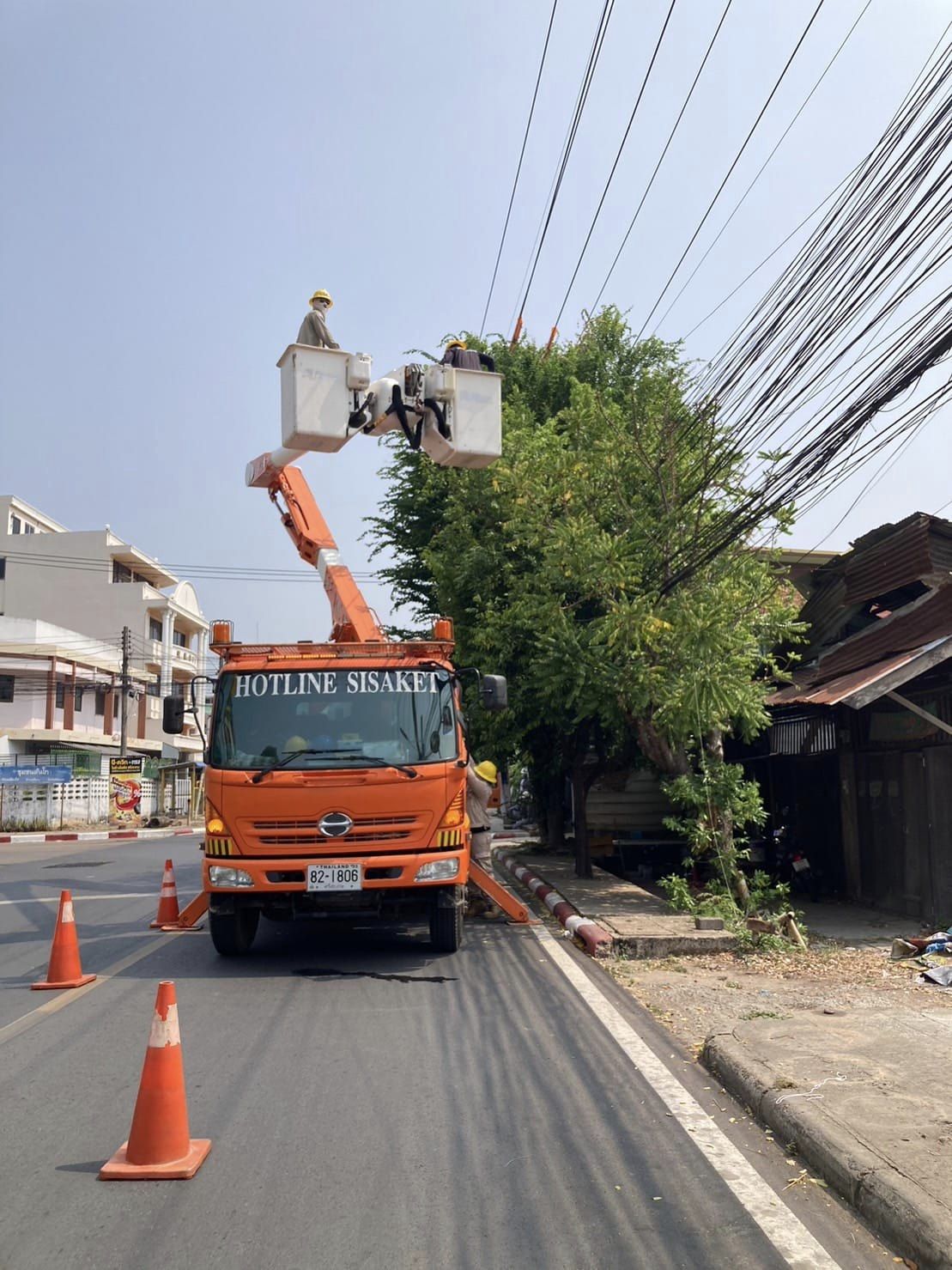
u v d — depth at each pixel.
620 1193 4.10
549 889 13.40
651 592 11.37
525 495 11.80
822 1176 4.26
